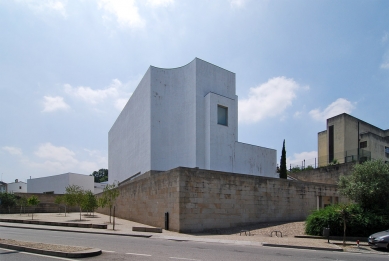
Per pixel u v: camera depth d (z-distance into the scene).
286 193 27.91
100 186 77.50
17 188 81.12
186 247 13.38
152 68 35.81
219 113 35.66
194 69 34.72
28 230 20.94
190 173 21.19
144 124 36.81
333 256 12.10
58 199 39.88
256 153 38.25
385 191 19.91
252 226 23.59
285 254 12.12
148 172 33.62
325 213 19.36
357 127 46.44
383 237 14.35
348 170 36.97
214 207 22.17
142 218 26.09
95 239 15.76
